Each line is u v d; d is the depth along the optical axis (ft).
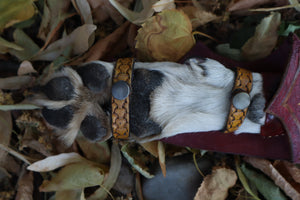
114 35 1.91
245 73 1.72
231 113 1.70
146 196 1.92
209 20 1.93
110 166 1.91
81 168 1.87
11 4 1.86
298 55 1.69
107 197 1.94
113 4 1.86
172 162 1.92
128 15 1.88
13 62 1.94
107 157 1.92
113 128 1.69
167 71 1.73
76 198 1.90
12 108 1.78
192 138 1.83
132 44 1.92
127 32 1.93
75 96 1.69
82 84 1.69
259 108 1.71
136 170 1.93
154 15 1.89
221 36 1.98
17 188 1.96
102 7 1.92
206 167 1.93
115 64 1.71
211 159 1.94
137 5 1.93
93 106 1.69
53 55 1.92
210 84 1.72
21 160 1.96
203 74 1.72
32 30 1.96
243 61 1.93
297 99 1.70
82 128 1.72
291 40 1.74
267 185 1.88
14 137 1.95
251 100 1.72
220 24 1.97
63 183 1.87
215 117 1.72
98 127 1.70
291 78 1.68
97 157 1.93
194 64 1.73
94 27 1.83
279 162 1.90
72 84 1.69
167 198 1.91
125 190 1.94
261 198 1.92
